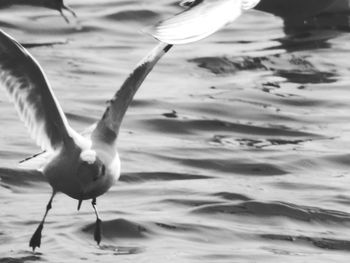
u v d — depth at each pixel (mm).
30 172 15352
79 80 20500
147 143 17281
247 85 20641
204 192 14828
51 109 10711
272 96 19906
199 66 21828
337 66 21953
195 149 17062
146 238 12742
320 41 23609
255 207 14000
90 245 12469
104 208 13859
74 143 10555
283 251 12539
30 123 10961
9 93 10906
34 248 11320
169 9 25656
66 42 23297
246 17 25469
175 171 15977
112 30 24234
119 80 20625
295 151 17062
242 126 18422
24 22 24141
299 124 18594
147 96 19656
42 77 10633
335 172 16219
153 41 23578
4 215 13531
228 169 16297
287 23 25000
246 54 22609
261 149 17234
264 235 13078
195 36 8094
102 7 25688
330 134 18062
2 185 14891
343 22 24766
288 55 22609
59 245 12375
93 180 10328
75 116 18297
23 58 10594
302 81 21016
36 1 23562
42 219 12398
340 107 19453
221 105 19281
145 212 13734
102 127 10695
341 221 13742
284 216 13797
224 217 13656
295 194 14914
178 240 12703
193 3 8367
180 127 18203
